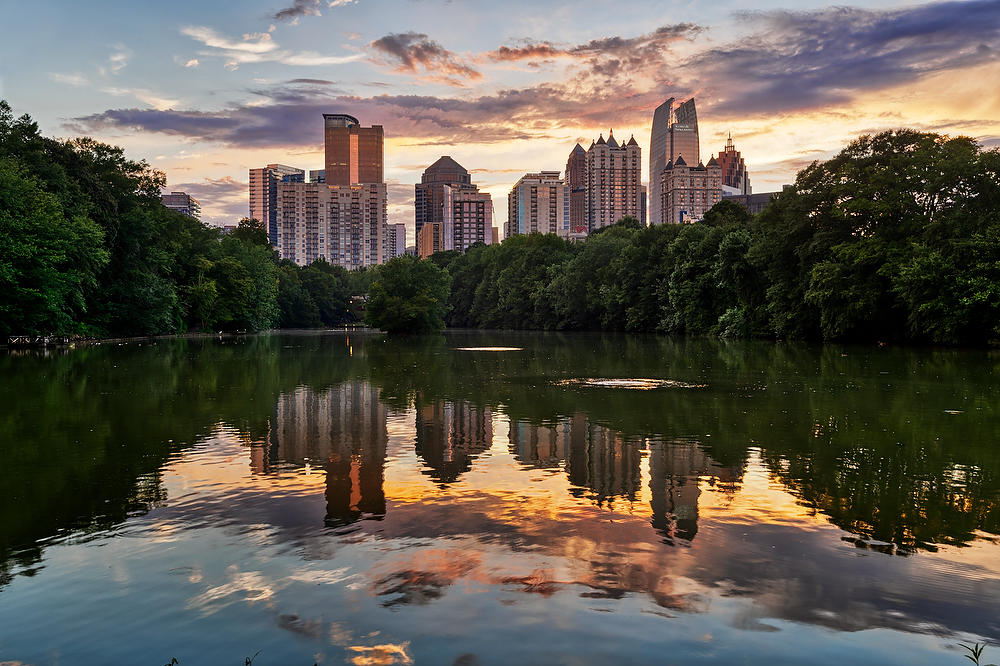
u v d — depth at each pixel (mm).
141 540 8195
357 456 12797
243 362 36250
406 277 87062
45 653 5617
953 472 11391
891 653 5559
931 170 47125
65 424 16188
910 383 24109
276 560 7523
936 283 43500
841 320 50281
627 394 21719
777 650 5578
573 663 5363
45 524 8820
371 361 37406
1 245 44531
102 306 61875
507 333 93562
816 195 54969
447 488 10547
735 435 14703
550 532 8438
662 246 83875
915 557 7637
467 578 7008
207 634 5875
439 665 5328
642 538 8227
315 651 5566
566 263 105938
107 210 60656
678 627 5965
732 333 64625
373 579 6984
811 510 9367
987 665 5336
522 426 15945
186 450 13305
